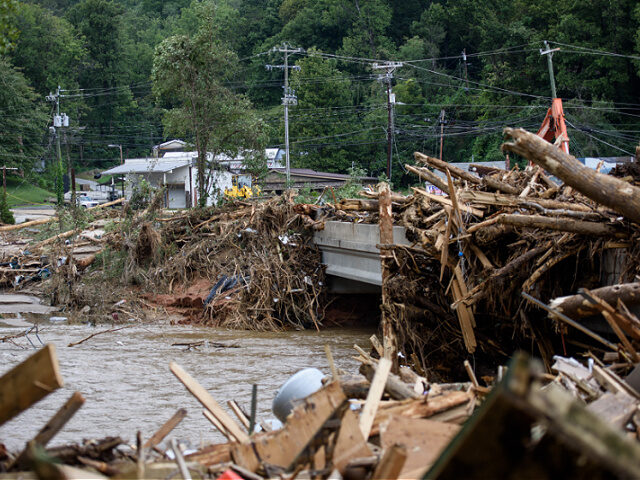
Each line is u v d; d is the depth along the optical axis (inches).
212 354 666.2
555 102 1072.8
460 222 469.1
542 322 462.0
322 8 3900.1
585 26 2377.0
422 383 280.8
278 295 869.2
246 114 1509.6
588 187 349.7
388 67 2095.2
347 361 630.5
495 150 2363.4
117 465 199.5
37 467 130.8
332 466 191.3
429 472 119.3
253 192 1504.7
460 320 475.5
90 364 601.3
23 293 1045.8
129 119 4109.3
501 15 3230.8
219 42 1508.4
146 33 4869.6
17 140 3085.6
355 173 1353.3
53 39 3873.0
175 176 2351.1
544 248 437.4
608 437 100.7
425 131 2851.9
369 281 780.6
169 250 1042.7
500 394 105.0
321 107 2974.9
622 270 399.9
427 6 3939.5
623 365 298.8
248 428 269.7
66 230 1357.0
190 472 195.6
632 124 2260.1
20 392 184.5
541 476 107.5
